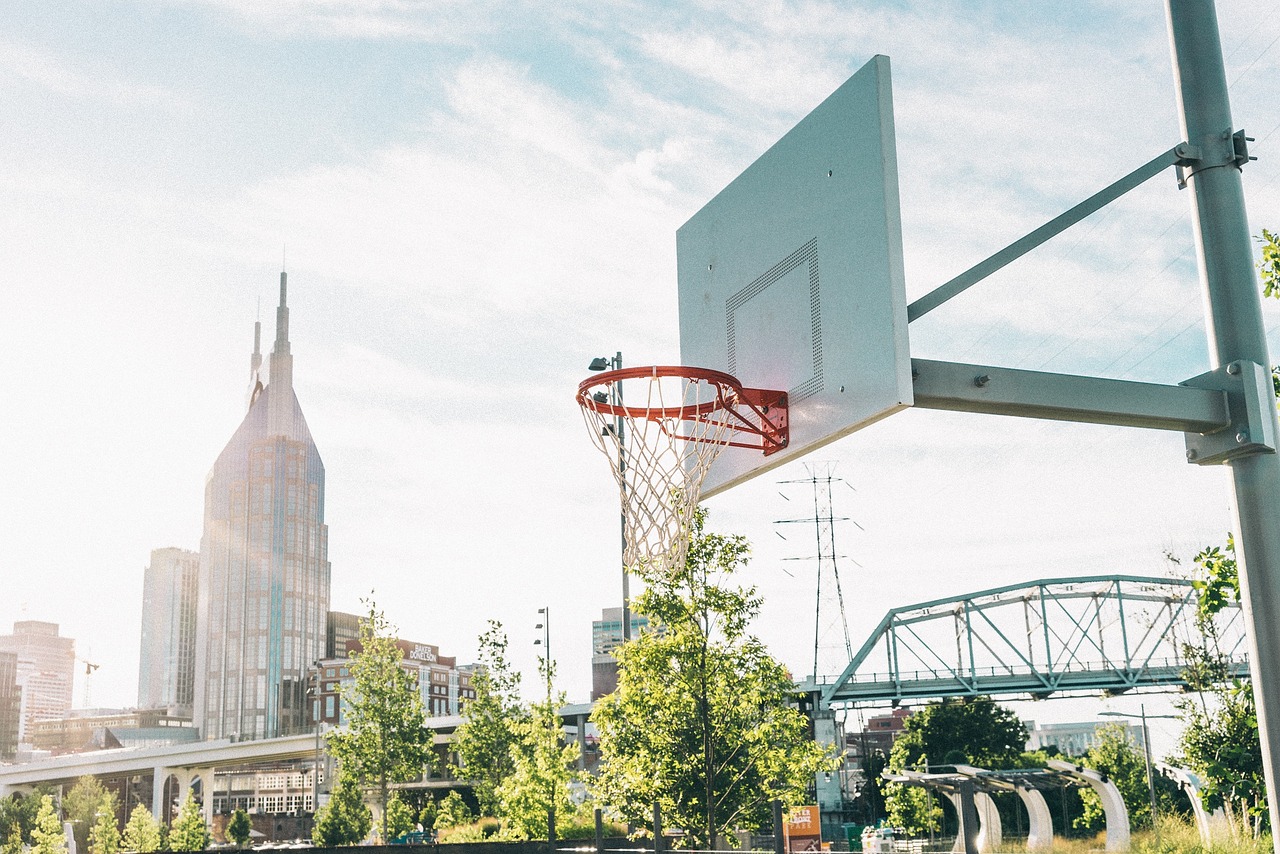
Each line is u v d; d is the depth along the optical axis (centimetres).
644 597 2123
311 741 9950
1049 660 8212
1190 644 1717
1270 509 602
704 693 2078
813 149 669
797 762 2123
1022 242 585
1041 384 584
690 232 836
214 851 3228
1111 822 2636
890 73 614
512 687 4597
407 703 4906
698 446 783
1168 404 596
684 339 836
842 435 625
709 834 1978
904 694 8238
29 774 10650
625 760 2131
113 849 7875
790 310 686
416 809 7212
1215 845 1511
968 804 2206
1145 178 611
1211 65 632
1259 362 605
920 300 581
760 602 2131
